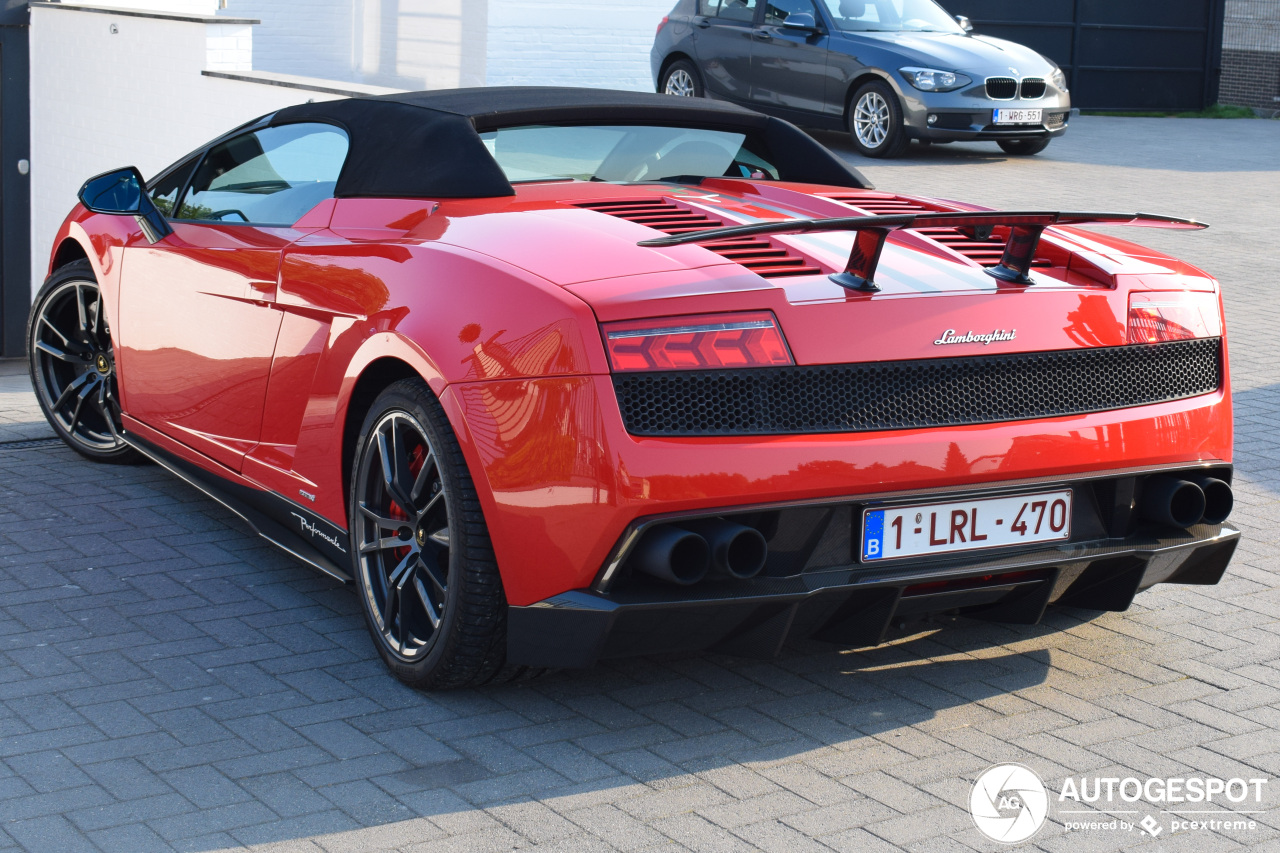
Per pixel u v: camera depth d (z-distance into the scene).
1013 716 3.09
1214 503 3.25
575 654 2.78
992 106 12.27
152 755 2.82
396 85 14.52
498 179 3.46
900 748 2.92
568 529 2.71
